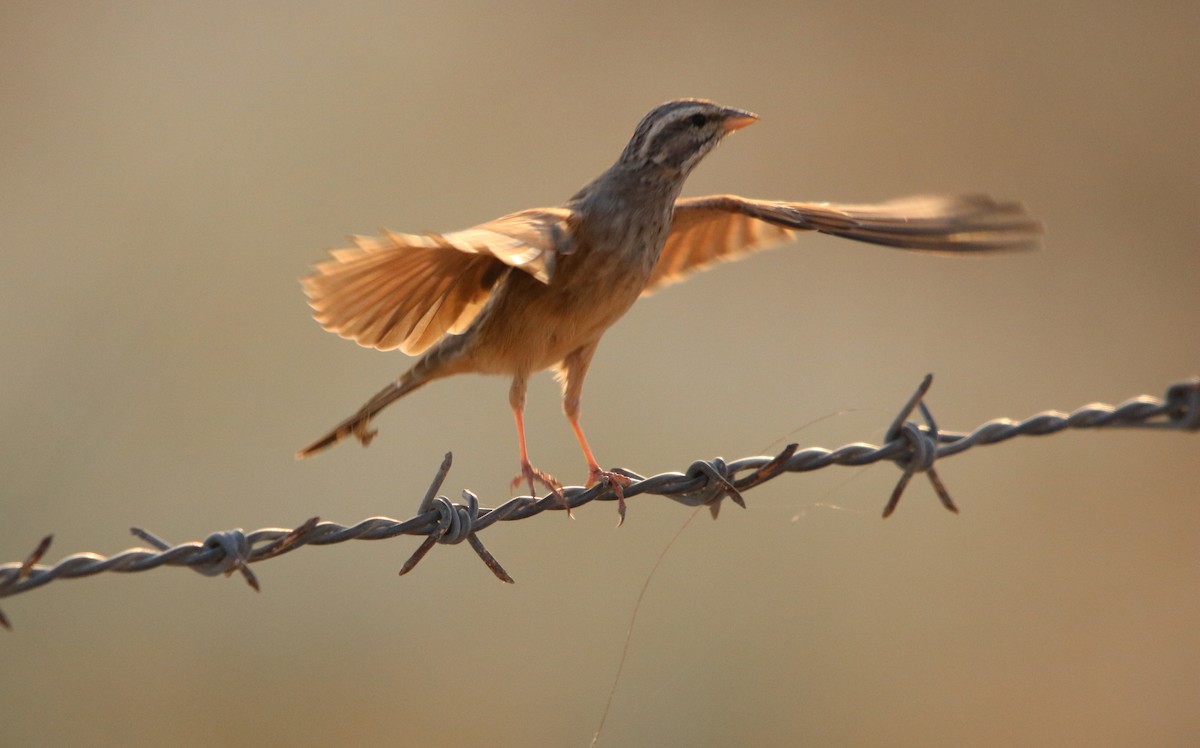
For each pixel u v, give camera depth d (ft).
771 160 95.35
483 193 90.74
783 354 76.18
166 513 64.69
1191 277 86.84
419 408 67.36
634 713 53.88
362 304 27.55
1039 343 81.05
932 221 31.91
